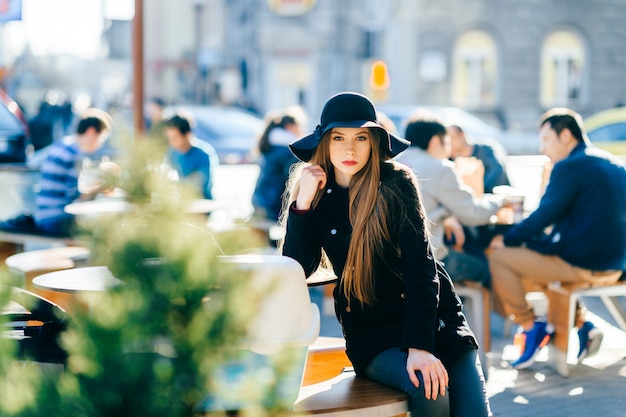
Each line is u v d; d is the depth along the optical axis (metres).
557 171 6.12
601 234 6.08
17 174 8.56
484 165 8.29
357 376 3.55
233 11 39.41
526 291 6.69
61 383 1.83
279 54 35.00
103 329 1.81
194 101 38.16
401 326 3.49
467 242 6.89
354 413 3.19
